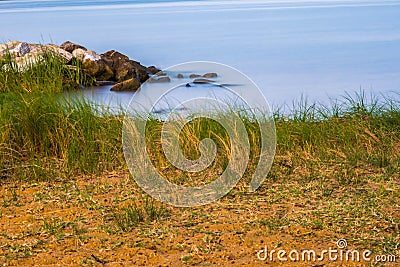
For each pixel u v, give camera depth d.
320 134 12.30
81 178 10.77
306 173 10.76
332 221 8.52
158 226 8.44
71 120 11.87
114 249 7.67
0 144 11.11
